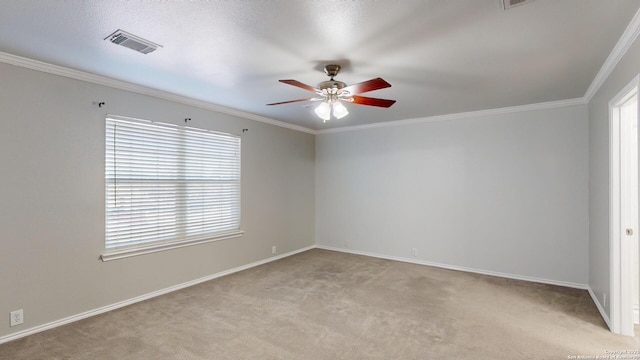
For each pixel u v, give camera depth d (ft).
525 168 13.83
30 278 8.85
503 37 7.22
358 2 5.81
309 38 7.30
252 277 14.02
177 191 12.64
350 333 8.93
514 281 13.58
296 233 18.75
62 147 9.46
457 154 15.43
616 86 8.38
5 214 8.43
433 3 5.82
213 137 14.03
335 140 19.47
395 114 15.48
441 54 8.18
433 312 10.34
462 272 14.90
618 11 6.11
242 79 10.28
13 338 8.47
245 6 5.98
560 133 13.09
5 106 8.40
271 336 8.74
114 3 5.88
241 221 15.28
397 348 8.14
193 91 11.70
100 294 10.29
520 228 13.94
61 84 9.42
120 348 8.09
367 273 14.67
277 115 15.89
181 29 6.89
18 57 8.42
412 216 16.74
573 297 11.65
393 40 7.38
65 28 6.86
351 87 7.99
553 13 6.19
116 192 10.74
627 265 8.72
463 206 15.30
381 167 17.75
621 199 8.76
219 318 9.85
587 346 8.18
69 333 8.86
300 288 12.59
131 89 10.96
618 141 8.75
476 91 11.51
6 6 5.95
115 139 10.70
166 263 12.17
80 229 9.86
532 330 9.08
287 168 18.11
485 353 7.89
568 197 12.97
